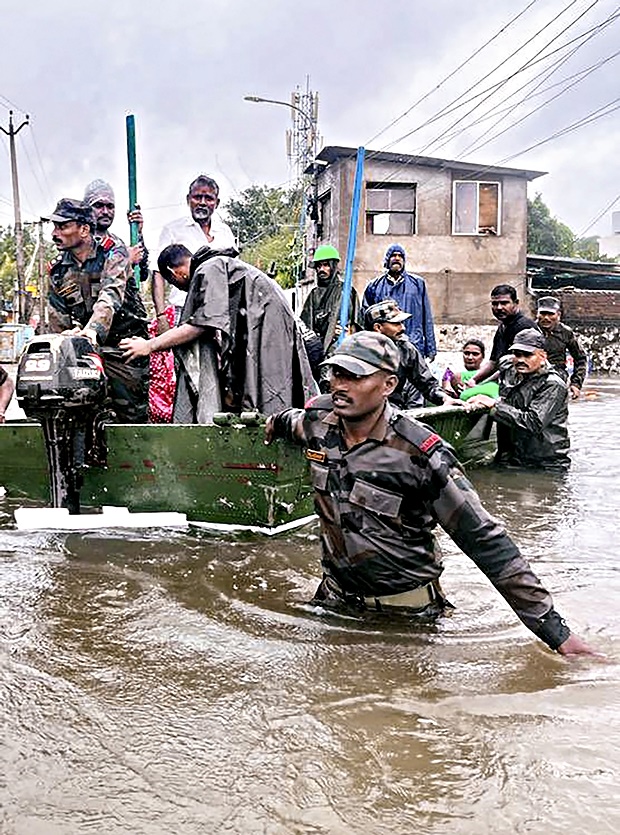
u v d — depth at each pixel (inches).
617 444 331.0
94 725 94.6
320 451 131.3
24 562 156.0
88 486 185.0
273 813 78.4
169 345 193.3
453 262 946.1
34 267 1465.3
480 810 79.1
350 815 78.3
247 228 1756.9
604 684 107.0
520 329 313.4
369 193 933.2
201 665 111.5
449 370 394.6
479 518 120.9
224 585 144.3
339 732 93.5
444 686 106.0
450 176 937.5
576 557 167.6
